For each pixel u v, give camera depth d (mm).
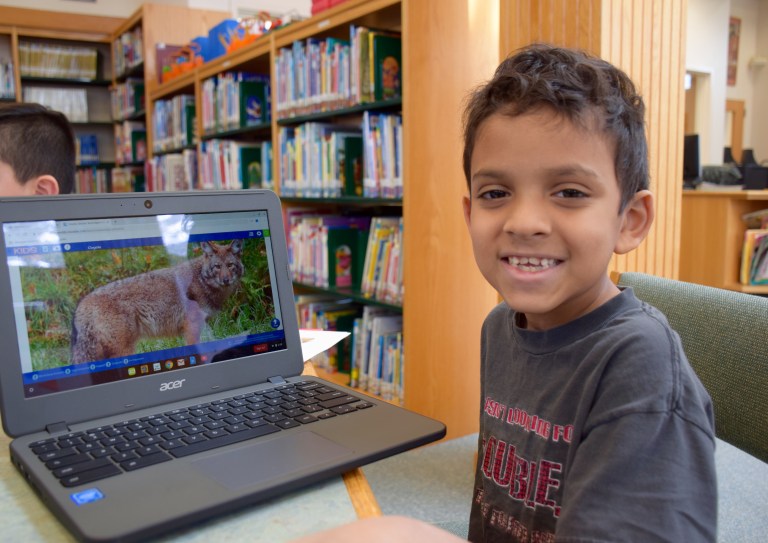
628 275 1054
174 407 747
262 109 3553
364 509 545
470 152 688
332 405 750
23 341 677
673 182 2150
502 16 2131
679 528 487
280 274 890
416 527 436
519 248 619
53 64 5715
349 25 2689
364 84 2469
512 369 755
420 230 2273
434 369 2355
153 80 5004
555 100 595
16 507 556
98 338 727
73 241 728
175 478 563
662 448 517
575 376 641
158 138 4918
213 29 4078
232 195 861
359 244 2775
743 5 8195
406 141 2211
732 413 809
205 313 812
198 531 512
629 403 549
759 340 794
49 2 5453
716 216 3145
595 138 603
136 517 495
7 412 657
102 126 6184
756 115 8523
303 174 2928
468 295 2402
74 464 592
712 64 7152
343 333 1226
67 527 501
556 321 714
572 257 613
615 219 633
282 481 556
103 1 5641
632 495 506
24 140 1393
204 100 3973
